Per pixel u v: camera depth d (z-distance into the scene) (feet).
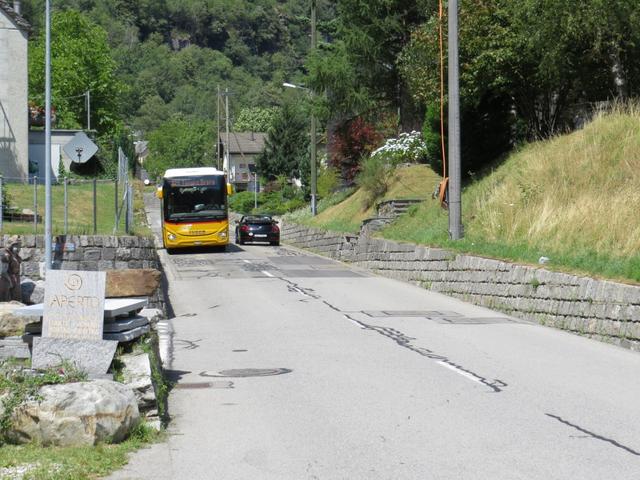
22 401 26.84
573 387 37.73
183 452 27.37
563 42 93.45
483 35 104.83
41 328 33.83
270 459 26.55
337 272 102.89
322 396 36.09
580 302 55.36
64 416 26.76
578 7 88.89
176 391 37.68
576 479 24.21
